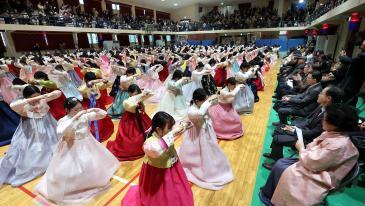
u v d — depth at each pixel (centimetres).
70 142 243
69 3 1708
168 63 875
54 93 310
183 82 452
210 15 2558
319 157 184
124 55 1089
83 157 246
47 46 1528
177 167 207
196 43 2486
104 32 1695
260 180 272
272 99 598
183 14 2714
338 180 187
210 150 267
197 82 552
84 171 244
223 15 2528
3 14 1140
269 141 367
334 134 188
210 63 700
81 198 246
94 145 264
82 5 1786
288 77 622
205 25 2319
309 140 270
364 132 235
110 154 287
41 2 1520
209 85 548
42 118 300
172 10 2788
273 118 464
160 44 2344
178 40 2531
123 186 269
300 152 204
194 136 269
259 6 2444
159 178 199
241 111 489
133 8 2284
